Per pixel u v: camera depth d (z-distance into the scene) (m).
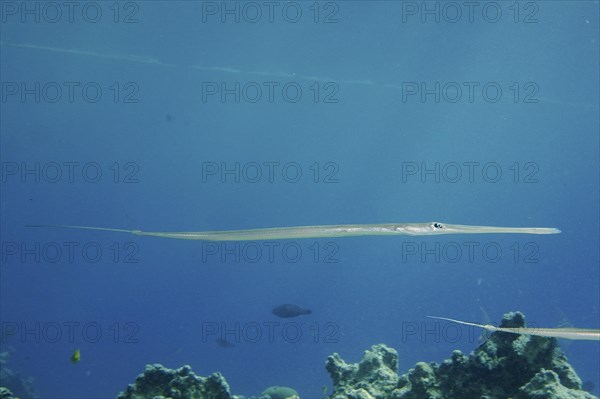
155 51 32.09
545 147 59.06
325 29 26.27
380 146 61.72
